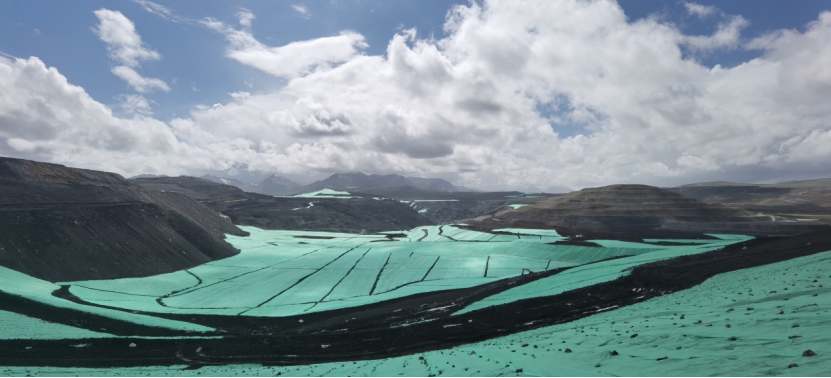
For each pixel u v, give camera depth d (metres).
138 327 57.97
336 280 98.19
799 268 51.88
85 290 76.56
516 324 57.78
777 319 25.02
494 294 76.88
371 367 34.44
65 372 39.44
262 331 62.53
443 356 35.28
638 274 77.25
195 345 50.78
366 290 90.06
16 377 35.91
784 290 35.91
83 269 85.56
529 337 42.81
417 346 51.00
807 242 85.44
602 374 20.33
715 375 17.47
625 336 29.34
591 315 56.78
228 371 40.41
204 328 60.91
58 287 74.06
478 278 96.31
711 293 48.97
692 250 104.19
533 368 23.42
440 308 70.25
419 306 72.88
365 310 71.94
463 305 70.12
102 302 70.81
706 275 71.31
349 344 51.94
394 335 54.47
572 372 21.50
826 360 16.45
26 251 80.25
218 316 68.75
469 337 53.38
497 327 56.97
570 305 64.06
